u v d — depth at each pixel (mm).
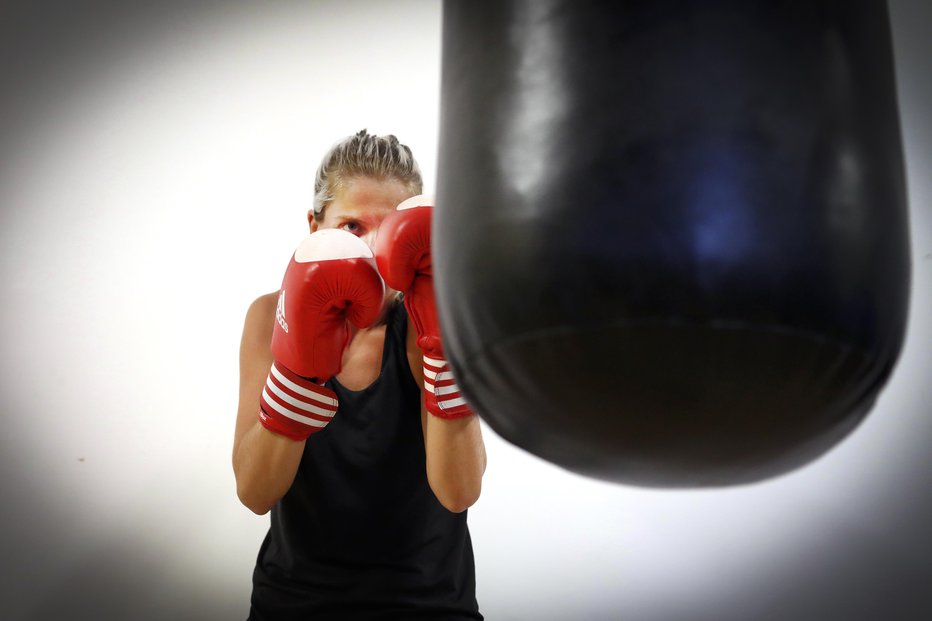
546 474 2826
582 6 805
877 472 2752
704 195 742
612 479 911
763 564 2715
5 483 2836
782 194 750
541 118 806
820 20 800
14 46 3195
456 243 855
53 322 2971
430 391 1630
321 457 1854
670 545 2746
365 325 1503
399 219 1430
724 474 872
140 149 3115
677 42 770
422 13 3219
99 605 2760
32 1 3240
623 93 772
